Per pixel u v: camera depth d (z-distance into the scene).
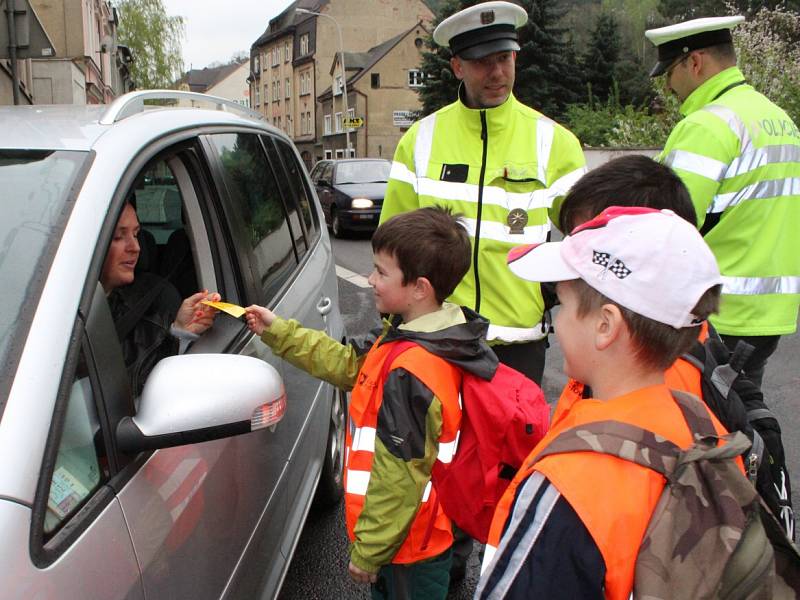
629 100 39.34
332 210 14.04
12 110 2.15
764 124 2.54
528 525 1.08
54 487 1.22
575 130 25.22
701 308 1.13
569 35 38.28
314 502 3.43
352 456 1.98
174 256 2.57
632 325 1.12
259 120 3.42
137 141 1.82
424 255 1.91
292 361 2.22
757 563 1.00
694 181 2.46
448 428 1.85
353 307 7.96
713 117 2.50
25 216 1.51
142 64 41.75
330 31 65.81
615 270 1.13
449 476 1.89
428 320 1.92
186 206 2.26
